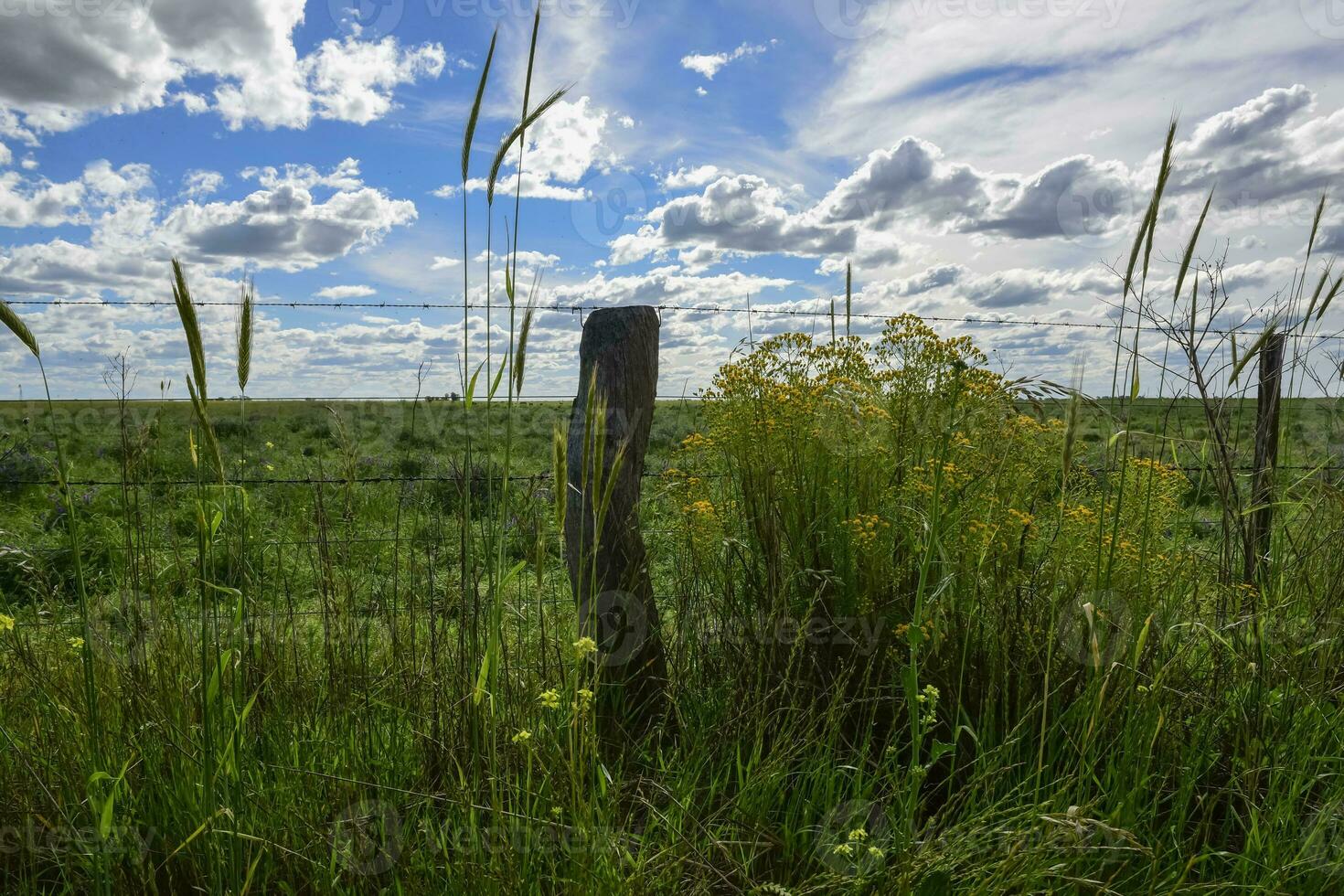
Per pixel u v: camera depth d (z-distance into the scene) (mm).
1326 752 2297
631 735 2387
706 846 1825
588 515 2500
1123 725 2133
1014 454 2590
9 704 2141
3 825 1796
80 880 1702
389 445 7223
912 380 2584
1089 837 1802
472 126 1666
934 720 1976
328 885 1675
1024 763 2168
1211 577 2672
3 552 2574
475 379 1841
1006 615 2393
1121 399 2195
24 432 5828
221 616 2475
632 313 2582
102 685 2160
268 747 1977
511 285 1685
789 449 2701
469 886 1627
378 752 2184
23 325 1521
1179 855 1874
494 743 1684
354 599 2764
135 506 2262
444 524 3303
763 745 2297
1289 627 2576
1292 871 1874
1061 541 2510
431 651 2293
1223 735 2266
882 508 2541
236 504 2117
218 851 1565
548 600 2957
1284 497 3098
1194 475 3350
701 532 2699
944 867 1709
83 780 1860
